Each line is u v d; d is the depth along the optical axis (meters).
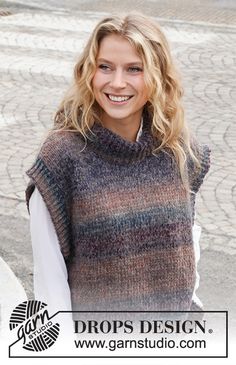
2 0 15.41
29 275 5.36
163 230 2.64
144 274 2.64
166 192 2.65
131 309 2.65
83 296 2.65
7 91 9.98
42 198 2.61
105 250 2.60
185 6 16.16
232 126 8.79
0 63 11.30
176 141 2.69
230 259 5.63
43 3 15.63
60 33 13.35
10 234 6.01
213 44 12.83
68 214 2.63
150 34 2.58
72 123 2.63
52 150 2.60
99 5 15.95
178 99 2.71
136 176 2.62
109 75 2.60
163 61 2.63
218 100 9.79
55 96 9.81
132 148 2.58
